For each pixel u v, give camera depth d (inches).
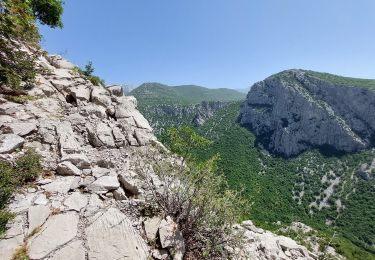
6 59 429.1
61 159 317.1
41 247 209.8
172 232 261.4
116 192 294.8
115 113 508.7
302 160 6131.9
